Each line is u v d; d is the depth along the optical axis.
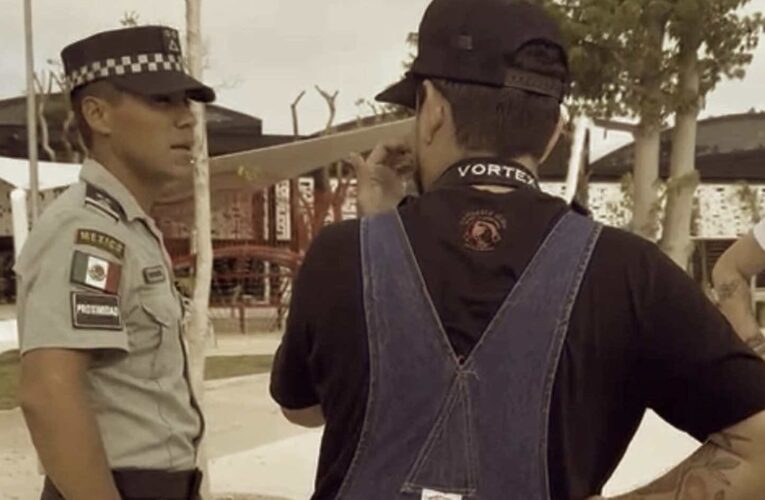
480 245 1.62
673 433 9.31
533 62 1.67
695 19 19.03
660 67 19.55
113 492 2.46
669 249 20.97
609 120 20.95
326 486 1.66
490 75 1.66
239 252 22.33
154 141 2.83
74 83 2.86
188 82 2.85
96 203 2.65
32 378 2.44
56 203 2.66
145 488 2.66
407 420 1.58
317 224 23.02
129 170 2.83
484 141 1.68
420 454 1.57
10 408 11.14
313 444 9.27
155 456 2.68
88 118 2.84
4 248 31.38
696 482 1.58
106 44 2.81
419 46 1.73
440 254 1.62
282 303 23.08
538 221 1.63
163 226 16.12
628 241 1.63
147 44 2.84
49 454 2.41
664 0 18.98
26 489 7.38
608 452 1.64
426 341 1.58
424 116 1.73
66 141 31.27
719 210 32.56
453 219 1.64
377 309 1.61
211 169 18.94
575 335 1.57
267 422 10.55
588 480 1.60
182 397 2.78
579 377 1.57
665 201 21.27
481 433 1.56
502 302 1.58
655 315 1.58
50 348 2.45
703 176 34.41
